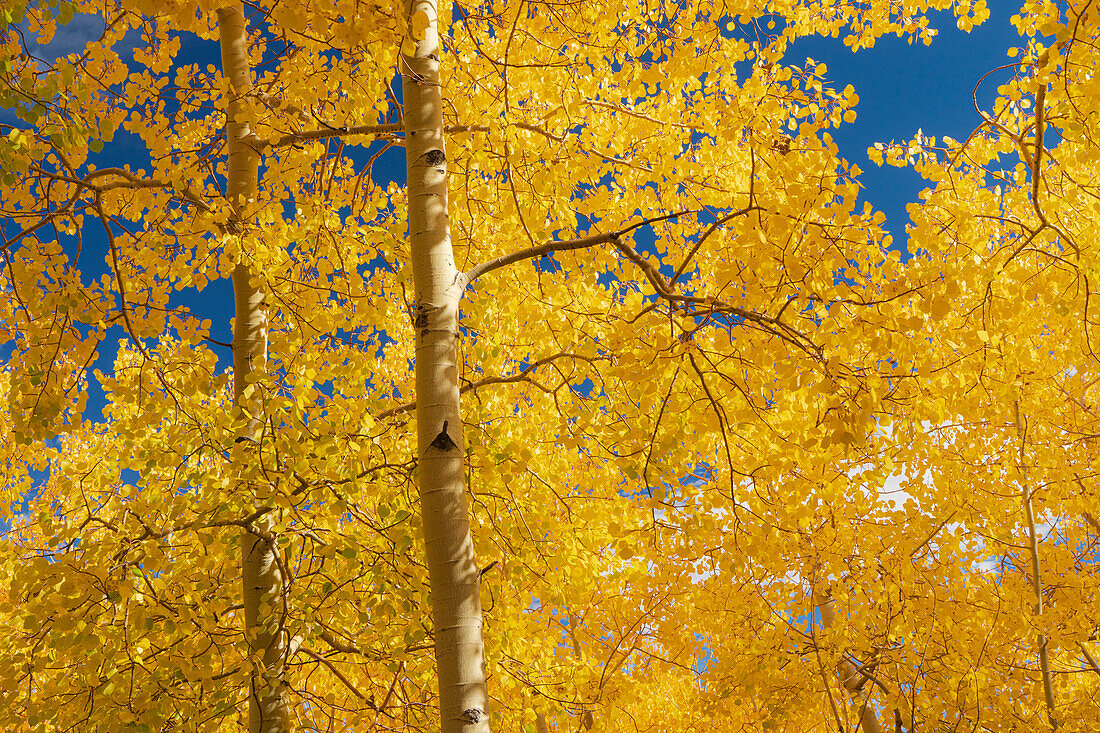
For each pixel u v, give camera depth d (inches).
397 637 115.9
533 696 131.0
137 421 110.1
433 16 110.5
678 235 137.4
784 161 95.5
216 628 108.7
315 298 122.0
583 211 135.8
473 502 125.2
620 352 105.0
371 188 154.8
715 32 116.5
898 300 91.7
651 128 137.3
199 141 149.0
